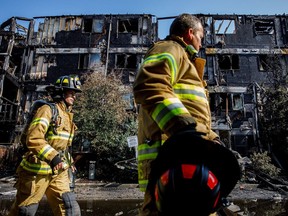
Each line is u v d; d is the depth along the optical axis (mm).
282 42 21109
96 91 15062
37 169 2547
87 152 14922
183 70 1327
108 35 21484
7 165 16875
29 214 2475
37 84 20609
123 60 21344
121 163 12430
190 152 984
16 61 23031
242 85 20125
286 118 15422
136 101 1144
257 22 22250
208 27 21547
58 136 2717
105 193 9055
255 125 18328
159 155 1008
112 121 14234
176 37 1517
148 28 21688
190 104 1314
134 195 8625
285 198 8055
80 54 21203
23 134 2689
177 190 926
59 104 2906
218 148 1007
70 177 2992
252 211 5625
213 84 20188
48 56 21250
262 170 12039
